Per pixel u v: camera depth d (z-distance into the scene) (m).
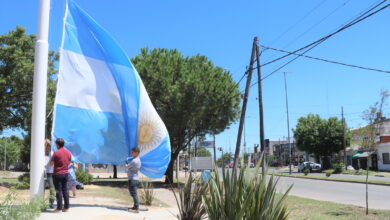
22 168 72.06
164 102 22.25
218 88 21.83
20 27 17.61
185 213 6.64
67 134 8.20
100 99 8.73
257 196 4.55
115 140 8.91
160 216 8.42
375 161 45.03
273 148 97.44
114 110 8.91
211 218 4.88
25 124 19.05
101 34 8.69
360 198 14.78
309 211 10.69
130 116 9.15
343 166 41.69
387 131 43.66
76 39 8.46
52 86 18.17
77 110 8.35
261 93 19.64
